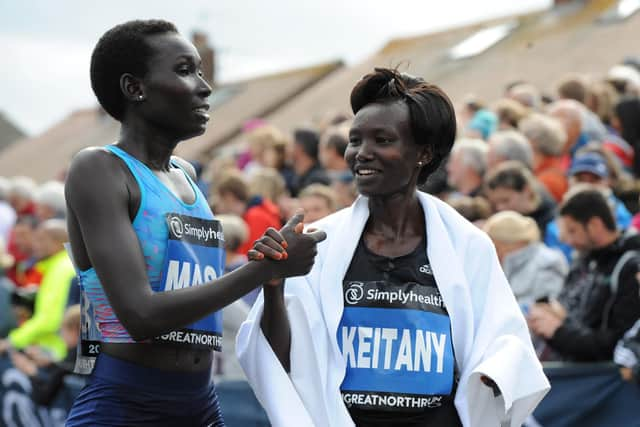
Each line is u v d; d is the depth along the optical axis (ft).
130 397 32.94
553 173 73.36
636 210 71.10
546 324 56.03
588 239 56.44
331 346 35.12
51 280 79.10
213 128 262.26
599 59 173.68
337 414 34.50
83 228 32.04
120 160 32.86
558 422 57.11
